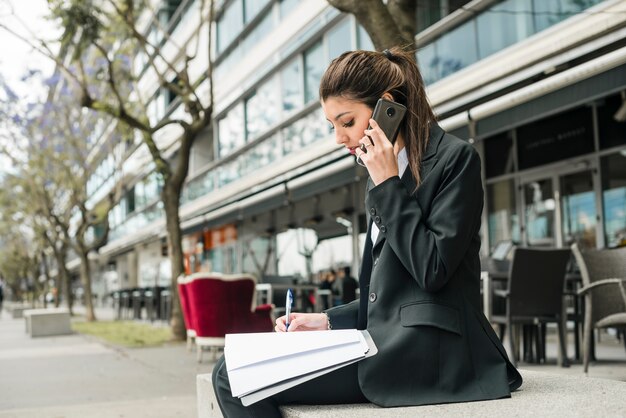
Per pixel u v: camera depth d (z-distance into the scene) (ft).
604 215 34.09
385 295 6.06
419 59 39.63
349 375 5.85
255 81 64.49
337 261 56.49
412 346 5.77
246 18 67.31
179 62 86.12
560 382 6.74
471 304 6.07
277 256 67.87
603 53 20.08
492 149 41.45
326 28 51.98
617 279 15.37
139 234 110.11
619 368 18.98
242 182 65.87
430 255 5.72
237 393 5.47
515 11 32.19
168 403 16.16
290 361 5.65
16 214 93.15
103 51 35.60
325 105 6.34
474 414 5.17
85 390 18.98
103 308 129.29
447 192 5.89
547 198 37.55
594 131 34.65
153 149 38.22
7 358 30.22
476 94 26.30
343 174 36.70
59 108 65.67
